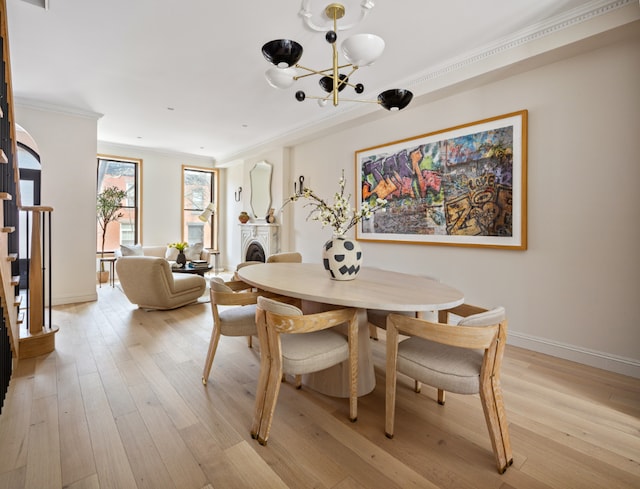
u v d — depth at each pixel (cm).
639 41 236
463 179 332
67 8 235
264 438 168
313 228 528
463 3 231
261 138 582
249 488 141
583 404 207
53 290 444
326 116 455
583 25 238
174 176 713
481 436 176
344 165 468
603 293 254
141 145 639
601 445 169
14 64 319
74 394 215
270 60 187
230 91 384
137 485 141
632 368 242
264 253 603
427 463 156
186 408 201
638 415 196
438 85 323
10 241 511
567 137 268
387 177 405
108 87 374
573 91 265
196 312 414
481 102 319
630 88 240
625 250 244
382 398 215
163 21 251
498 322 154
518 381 237
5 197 155
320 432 179
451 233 344
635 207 240
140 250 569
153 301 406
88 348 295
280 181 577
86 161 459
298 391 224
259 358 277
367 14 241
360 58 190
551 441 172
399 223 393
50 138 433
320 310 229
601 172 253
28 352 271
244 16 244
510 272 304
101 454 159
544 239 282
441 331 152
